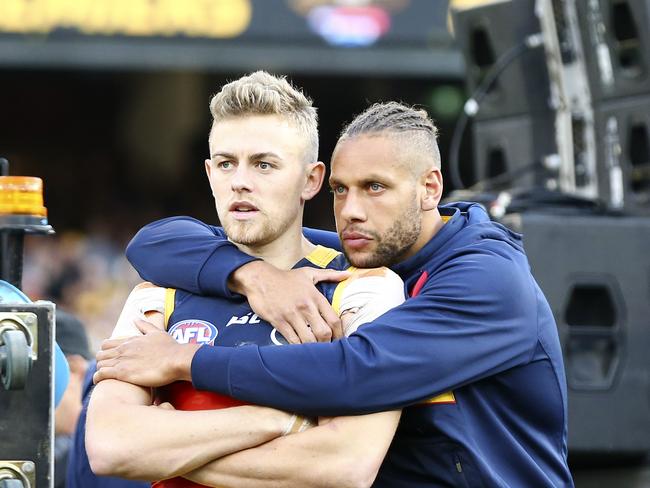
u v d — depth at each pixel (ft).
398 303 31.89
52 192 148.77
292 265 33.32
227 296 32.40
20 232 34.78
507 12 56.24
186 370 30.73
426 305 31.17
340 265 33.53
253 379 30.25
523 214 47.09
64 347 48.16
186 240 33.73
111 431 30.45
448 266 32.40
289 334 31.24
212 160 32.71
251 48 109.60
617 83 53.06
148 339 31.55
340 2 106.52
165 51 109.29
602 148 53.83
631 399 46.73
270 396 30.22
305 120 32.68
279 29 106.93
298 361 30.25
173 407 31.63
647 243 47.19
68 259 128.47
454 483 31.50
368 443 30.30
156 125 149.07
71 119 149.48
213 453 30.22
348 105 142.61
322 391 30.04
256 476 30.27
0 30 106.73
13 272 35.04
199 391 31.24
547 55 55.01
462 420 31.58
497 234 33.76
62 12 107.34
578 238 46.60
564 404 33.68
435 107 136.98
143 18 107.45
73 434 44.34
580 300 47.57
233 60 109.40
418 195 32.58
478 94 56.70
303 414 30.58
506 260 32.63
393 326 30.71
